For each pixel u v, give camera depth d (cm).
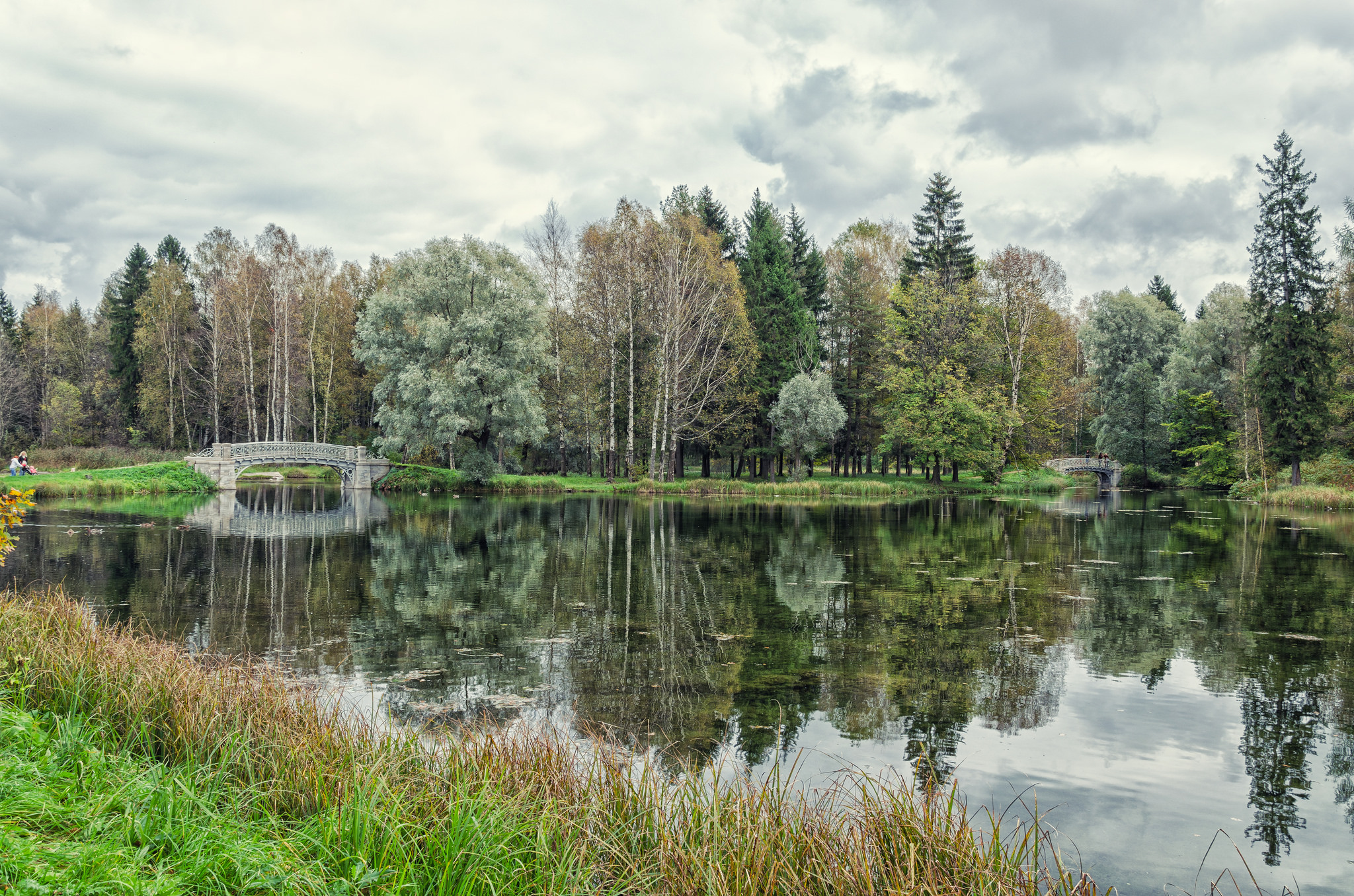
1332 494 3569
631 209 3981
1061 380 6106
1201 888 496
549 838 418
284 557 1838
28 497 612
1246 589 1513
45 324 6456
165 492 3634
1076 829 575
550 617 1256
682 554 1955
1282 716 820
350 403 5909
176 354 5381
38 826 388
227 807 451
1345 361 4259
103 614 1234
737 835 423
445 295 3828
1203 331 5141
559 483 4000
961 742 743
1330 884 504
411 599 1386
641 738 738
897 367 4491
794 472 4831
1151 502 3909
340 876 381
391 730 651
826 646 1091
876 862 408
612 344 4112
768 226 4906
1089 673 972
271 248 4841
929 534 2414
